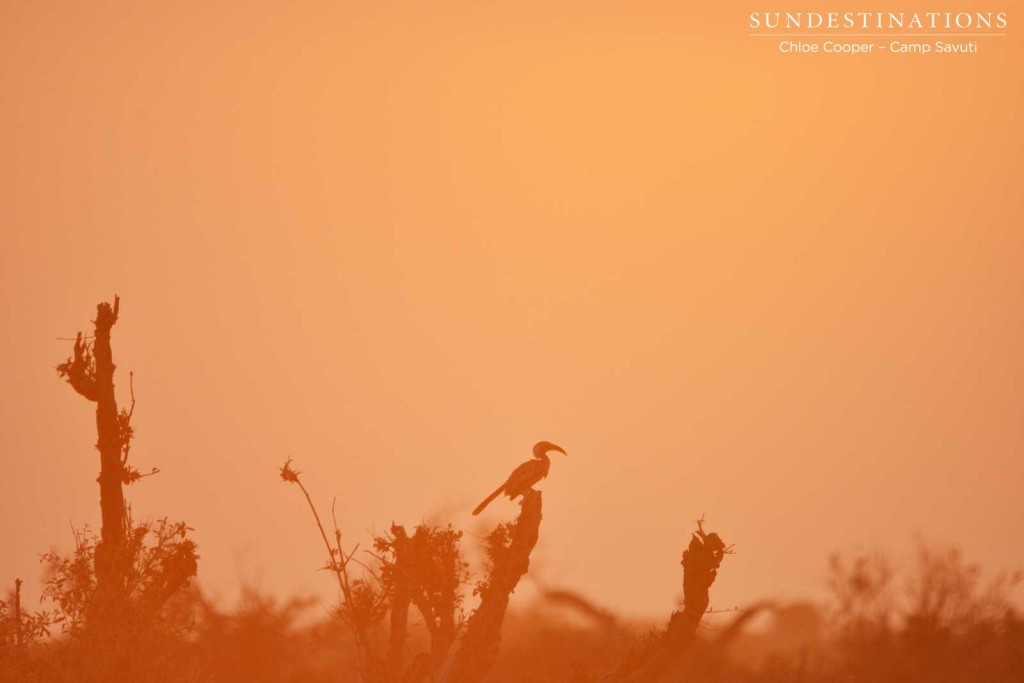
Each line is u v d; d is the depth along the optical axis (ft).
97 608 219.41
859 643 397.19
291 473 240.53
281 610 389.80
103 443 236.22
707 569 226.17
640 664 226.38
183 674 238.68
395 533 242.37
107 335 240.94
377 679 234.79
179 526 235.40
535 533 222.48
